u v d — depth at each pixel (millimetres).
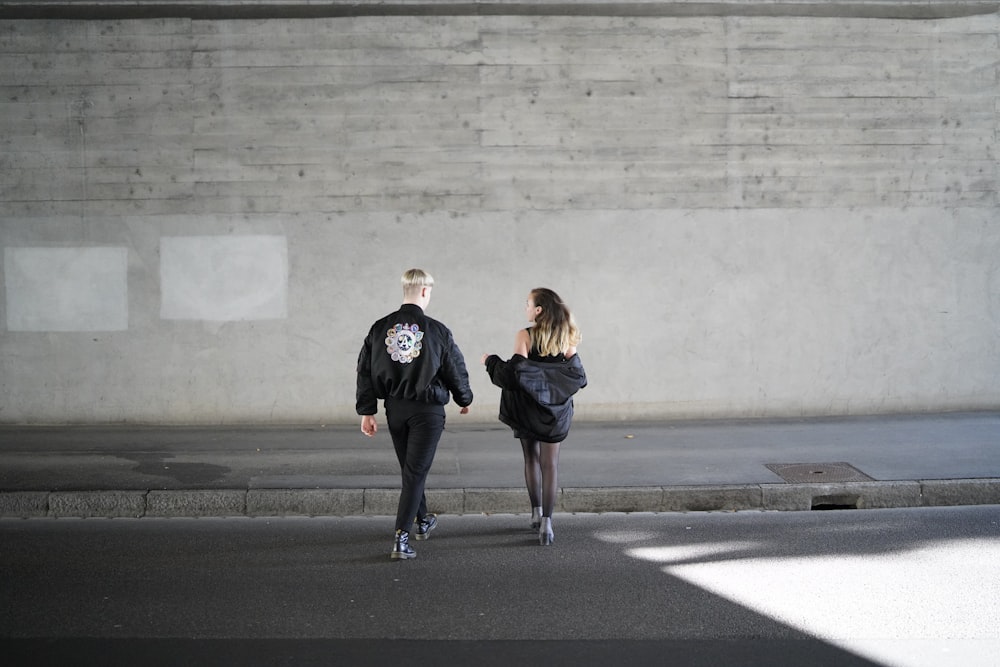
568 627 5000
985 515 7398
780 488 7660
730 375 10781
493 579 5824
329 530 7031
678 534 6895
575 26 10523
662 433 9930
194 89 10406
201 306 10508
